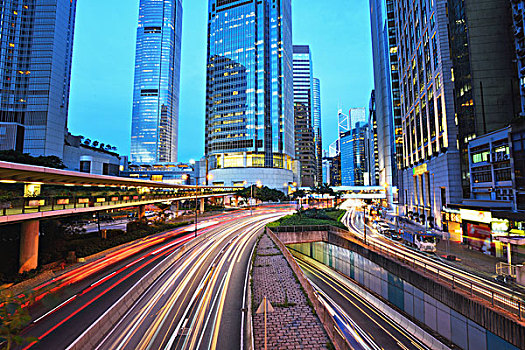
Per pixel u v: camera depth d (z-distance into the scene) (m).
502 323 14.84
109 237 35.94
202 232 45.62
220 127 126.69
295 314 16.52
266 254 30.91
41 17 85.62
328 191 97.94
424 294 21.08
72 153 99.19
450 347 17.89
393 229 47.66
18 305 7.15
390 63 91.19
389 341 19.19
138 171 153.50
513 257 24.23
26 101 82.75
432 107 49.94
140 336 13.98
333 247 40.56
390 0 92.00
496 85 37.19
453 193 41.72
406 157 69.56
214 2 136.12
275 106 124.44
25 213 18.84
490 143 33.09
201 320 15.77
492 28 38.09
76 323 14.45
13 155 41.19
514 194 28.45
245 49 125.94
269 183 118.56
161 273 24.36
